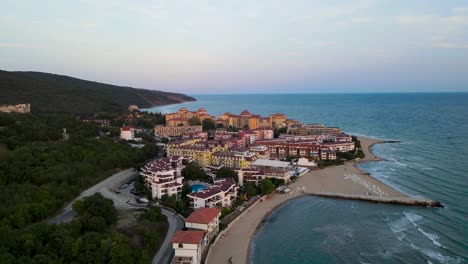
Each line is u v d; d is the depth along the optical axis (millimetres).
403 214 135625
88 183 153750
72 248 83500
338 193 162875
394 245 109312
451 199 149750
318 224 129250
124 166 190500
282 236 119562
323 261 101688
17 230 93438
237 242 113188
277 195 163750
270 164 194000
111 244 86625
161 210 132500
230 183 151625
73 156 165500
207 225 108062
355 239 115125
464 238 111750
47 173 138250
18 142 160625
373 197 154000
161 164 169500
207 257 100750
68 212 121375
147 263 87062
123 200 138250
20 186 123062
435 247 106625
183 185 153125
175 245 90688
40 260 76250
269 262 101750
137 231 103938
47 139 184750
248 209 143500
